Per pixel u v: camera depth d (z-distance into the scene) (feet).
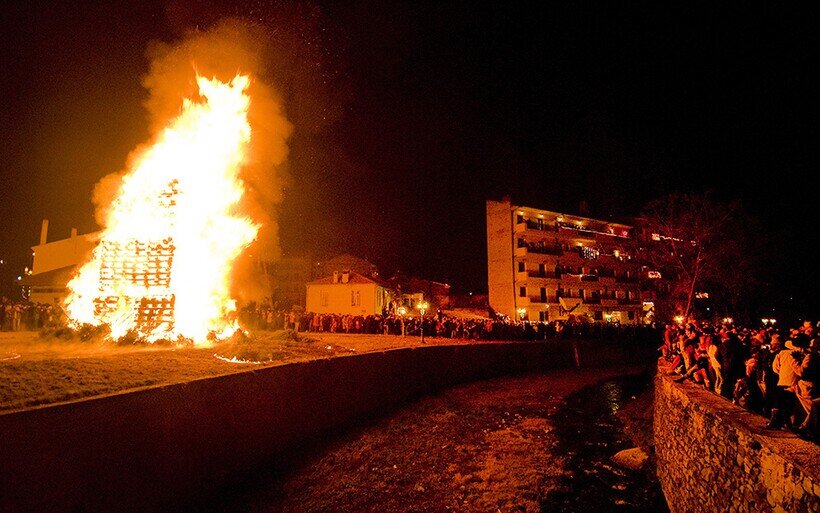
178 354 53.67
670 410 44.65
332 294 168.96
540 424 75.66
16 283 150.82
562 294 199.82
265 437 48.34
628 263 221.46
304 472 48.88
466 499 45.73
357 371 71.00
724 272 140.15
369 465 53.31
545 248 203.72
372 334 125.08
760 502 24.63
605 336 154.92
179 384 37.37
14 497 25.03
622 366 142.61
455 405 86.94
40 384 34.40
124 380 38.34
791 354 28.45
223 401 42.27
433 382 95.66
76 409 28.81
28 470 25.81
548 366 131.54
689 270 145.89
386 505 43.93
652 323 195.42
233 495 41.11
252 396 46.62
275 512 40.52
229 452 42.55
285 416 52.42
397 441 63.05
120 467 31.35
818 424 25.00
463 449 61.87
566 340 142.20
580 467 55.11
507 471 53.57
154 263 69.87
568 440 66.64
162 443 34.91
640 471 53.11
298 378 55.77
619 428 73.51
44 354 50.83
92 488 29.32
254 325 97.55
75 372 38.93
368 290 165.37
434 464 55.47
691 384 43.37
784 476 22.26
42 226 168.86
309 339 84.07
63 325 66.28
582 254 211.41
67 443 28.02
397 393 82.43
